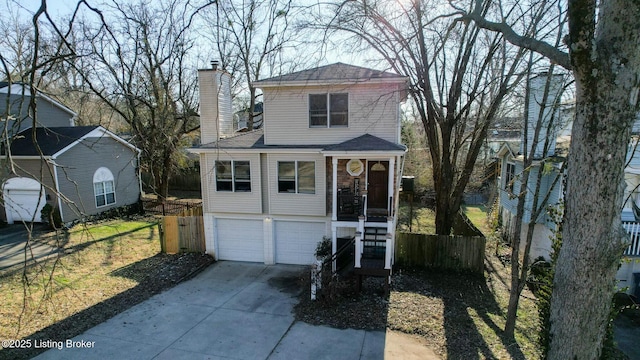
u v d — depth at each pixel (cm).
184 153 2720
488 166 2589
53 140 1922
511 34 592
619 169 419
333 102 1347
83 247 1602
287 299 1130
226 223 1482
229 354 838
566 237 461
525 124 883
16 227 1859
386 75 1284
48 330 927
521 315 1022
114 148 2217
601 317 448
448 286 1235
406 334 916
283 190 1398
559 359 470
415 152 2950
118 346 865
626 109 406
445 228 1557
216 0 439
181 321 990
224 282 1270
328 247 1324
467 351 834
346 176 1353
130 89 1609
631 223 1111
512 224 1733
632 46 392
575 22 402
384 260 1212
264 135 1400
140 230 1928
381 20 1216
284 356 828
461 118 1634
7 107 445
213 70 1471
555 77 1163
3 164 468
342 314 1020
